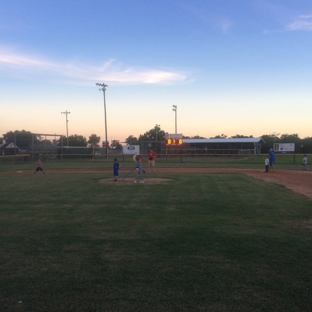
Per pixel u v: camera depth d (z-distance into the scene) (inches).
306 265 202.2
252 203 409.4
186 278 184.1
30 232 282.0
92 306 154.6
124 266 202.7
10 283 180.1
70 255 223.8
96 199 445.4
